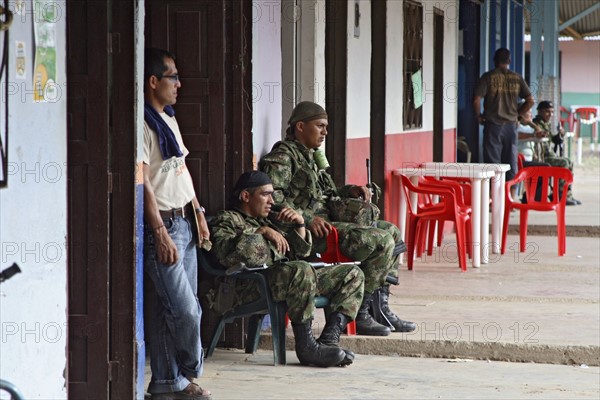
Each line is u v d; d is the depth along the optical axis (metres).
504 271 20.34
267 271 13.05
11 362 8.63
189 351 11.50
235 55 13.95
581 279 19.58
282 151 14.07
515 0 38.38
